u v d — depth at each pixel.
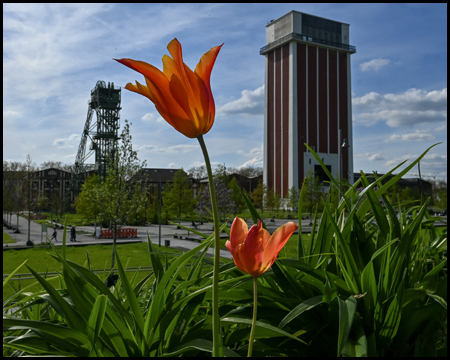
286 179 63.19
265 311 1.61
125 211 22.59
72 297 1.41
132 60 0.96
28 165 42.12
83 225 53.03
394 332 1.49
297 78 62.78
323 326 1.55
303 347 1.60
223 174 44.41
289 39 62.12
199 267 1.81
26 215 84.75
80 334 1.36
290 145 62.22
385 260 1.80
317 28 65.62
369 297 1.54
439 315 1.70
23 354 1.63
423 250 2.22
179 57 1.00
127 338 1.39
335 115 65.88
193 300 1.61
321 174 63.62
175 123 0.96
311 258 1.97
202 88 0.96
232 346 1.73
